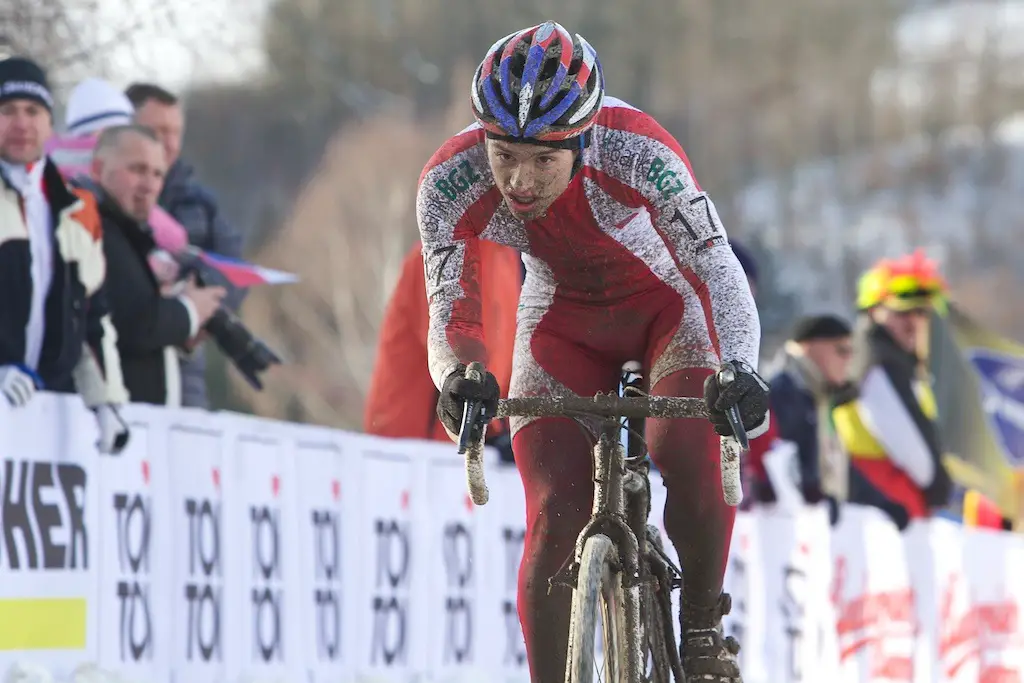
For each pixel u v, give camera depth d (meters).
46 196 14.70
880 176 119.88
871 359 21.17
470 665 18.69
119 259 15.95
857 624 21.11
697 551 10.90
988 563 22.02
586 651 9.12
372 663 17.19
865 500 21.28
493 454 19.14
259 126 74.19
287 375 67.38
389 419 18.66
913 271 21.52
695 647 10.94
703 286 10.70
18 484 13.28
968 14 132.62
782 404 21.03
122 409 14.41
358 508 17.08
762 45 109.38
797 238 109.44
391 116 79.62
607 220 10.84
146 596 14.70
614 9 95.56
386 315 18.92
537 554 10.55
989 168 123.94
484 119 9.84
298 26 75.62
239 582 15.64
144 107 19.39
